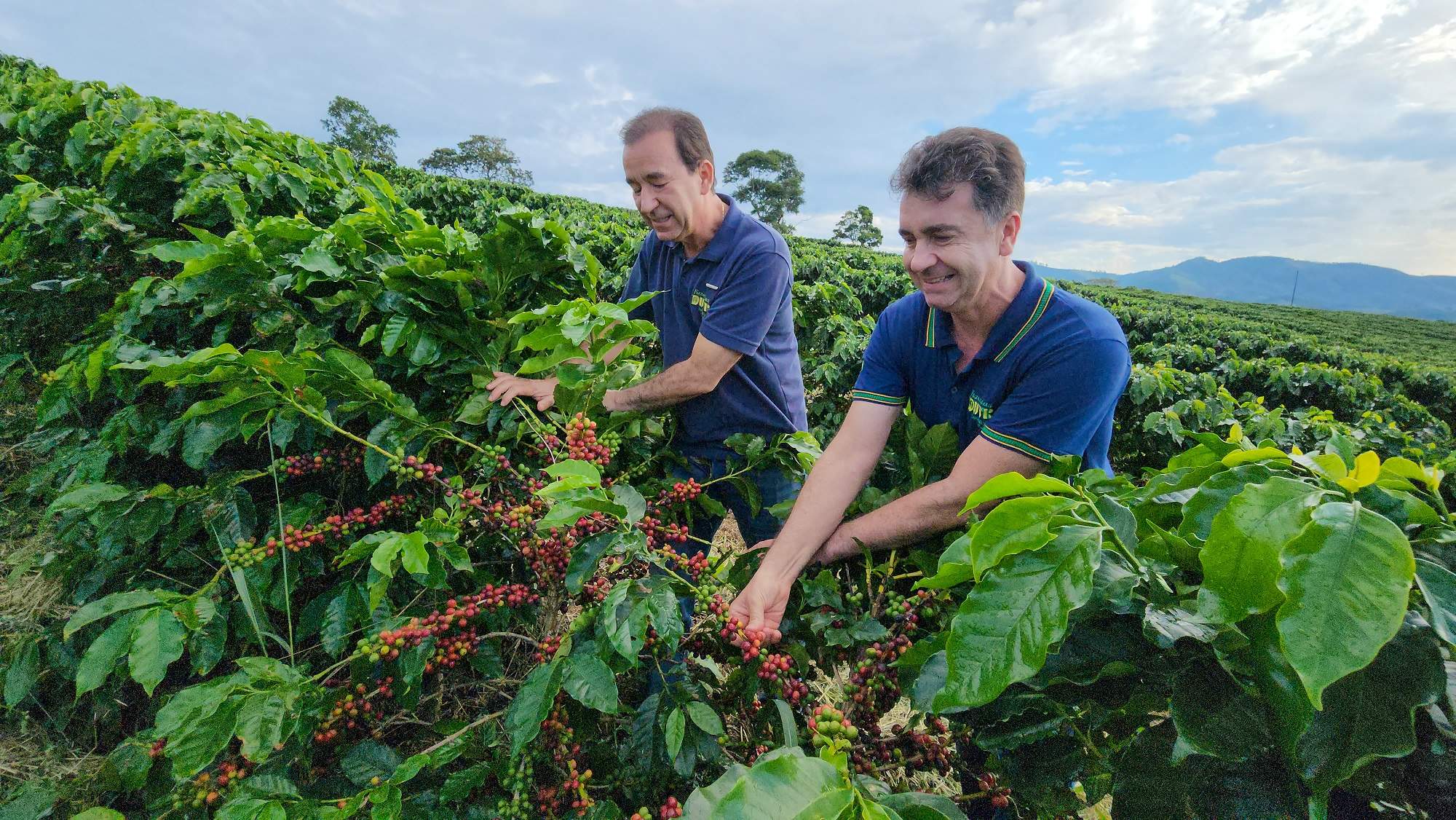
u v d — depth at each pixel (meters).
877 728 1.20
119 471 2.25
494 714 1.32
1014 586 0.81
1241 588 0.71
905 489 1.62
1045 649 0.76
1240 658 0.77
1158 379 5.61
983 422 1.65
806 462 1.92
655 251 2.51
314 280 1.86
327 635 1.53
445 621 1.31
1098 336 1.46
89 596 1.91
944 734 1.21
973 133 1.39
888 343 1.82
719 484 2.44
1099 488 1.12
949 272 1.44
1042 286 1.52
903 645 1.18
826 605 1.27
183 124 3.18
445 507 1.84
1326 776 0.69
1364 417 6.55
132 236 2.71
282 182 2.78
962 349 1.68
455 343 1.99
